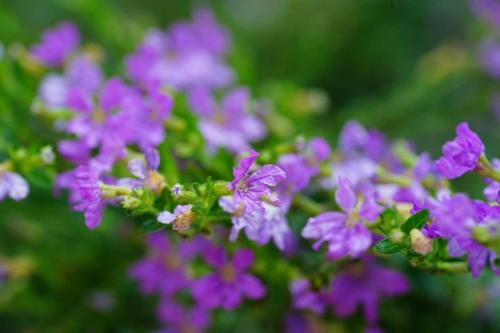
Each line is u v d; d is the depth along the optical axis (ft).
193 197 0.44
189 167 0.53
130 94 0.53
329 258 0.50
